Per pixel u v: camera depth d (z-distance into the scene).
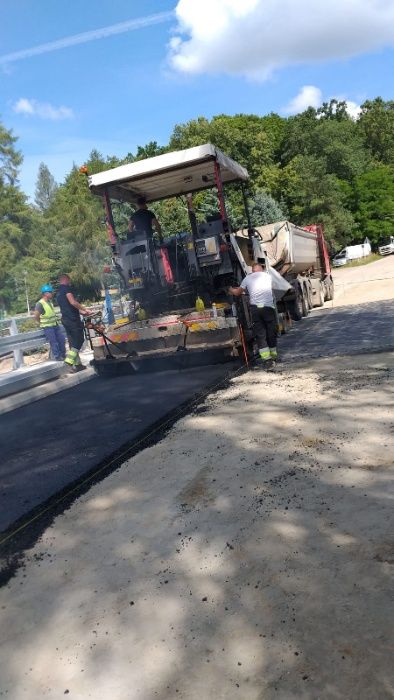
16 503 4.66
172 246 10.17
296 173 57.56
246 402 6.71
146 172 9.19
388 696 2.11
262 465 4.55
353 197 62.72
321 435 5.06
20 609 3.05
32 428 7.20
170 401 7.52
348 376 7.29
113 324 10.06
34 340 12.00
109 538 3.72
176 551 3.40
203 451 5.12
